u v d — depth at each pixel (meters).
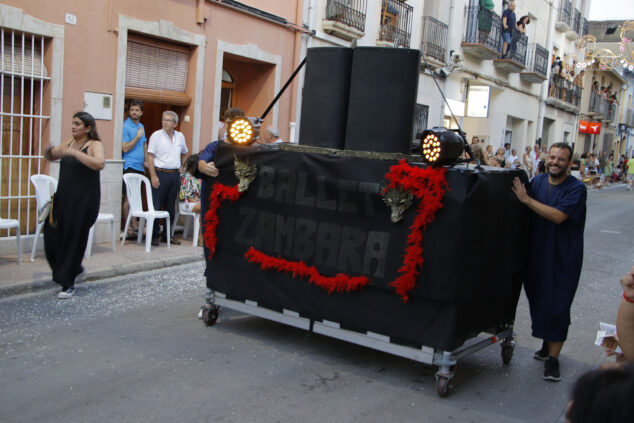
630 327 3.03
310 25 11.66
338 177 4.19
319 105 4.38
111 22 7.66
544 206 4.22
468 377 4.43
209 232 4.90
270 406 3.67
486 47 17.73
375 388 4.07
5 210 7.04
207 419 3.44
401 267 3.93
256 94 11.11
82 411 3.45
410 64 4.04
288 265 4.45
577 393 1.18
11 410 3.40
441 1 16.38
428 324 3.90
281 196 4.52
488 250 3.96
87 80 7.51
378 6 13.94
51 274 6.18
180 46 8.96
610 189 31.62
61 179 5.57
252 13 10.01
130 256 7.34
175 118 8.18
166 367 4.18
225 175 4.84
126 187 7.76
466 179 3.69
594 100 34.97
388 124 4.09
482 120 21.23
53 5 7.01
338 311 4.27
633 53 32.78
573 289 4.36
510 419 3.75
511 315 4.59
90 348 4.44
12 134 7.02
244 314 5.57
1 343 4.43
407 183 3.82
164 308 5.57
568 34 27.61
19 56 6.88
